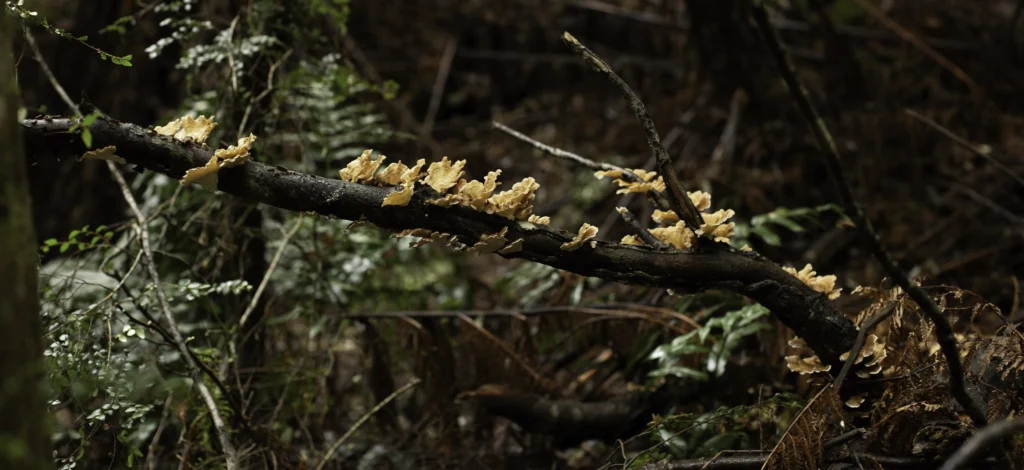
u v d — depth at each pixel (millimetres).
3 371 816
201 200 2525
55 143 1350
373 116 2922
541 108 5016
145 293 2027
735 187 3371
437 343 2406
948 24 4289
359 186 1428
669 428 1978
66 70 3311
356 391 2830
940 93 3779
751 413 1874
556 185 4301
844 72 3818
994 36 4000
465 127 5086
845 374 1468
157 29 3289
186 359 1827
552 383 2389
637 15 4957
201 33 2771
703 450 1912
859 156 3475
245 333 2375
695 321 2322
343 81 2600
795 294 1558
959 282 2977
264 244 2479
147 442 2283
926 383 1508
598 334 2436
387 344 2504
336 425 2486
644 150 4086
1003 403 1431
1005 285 2869
